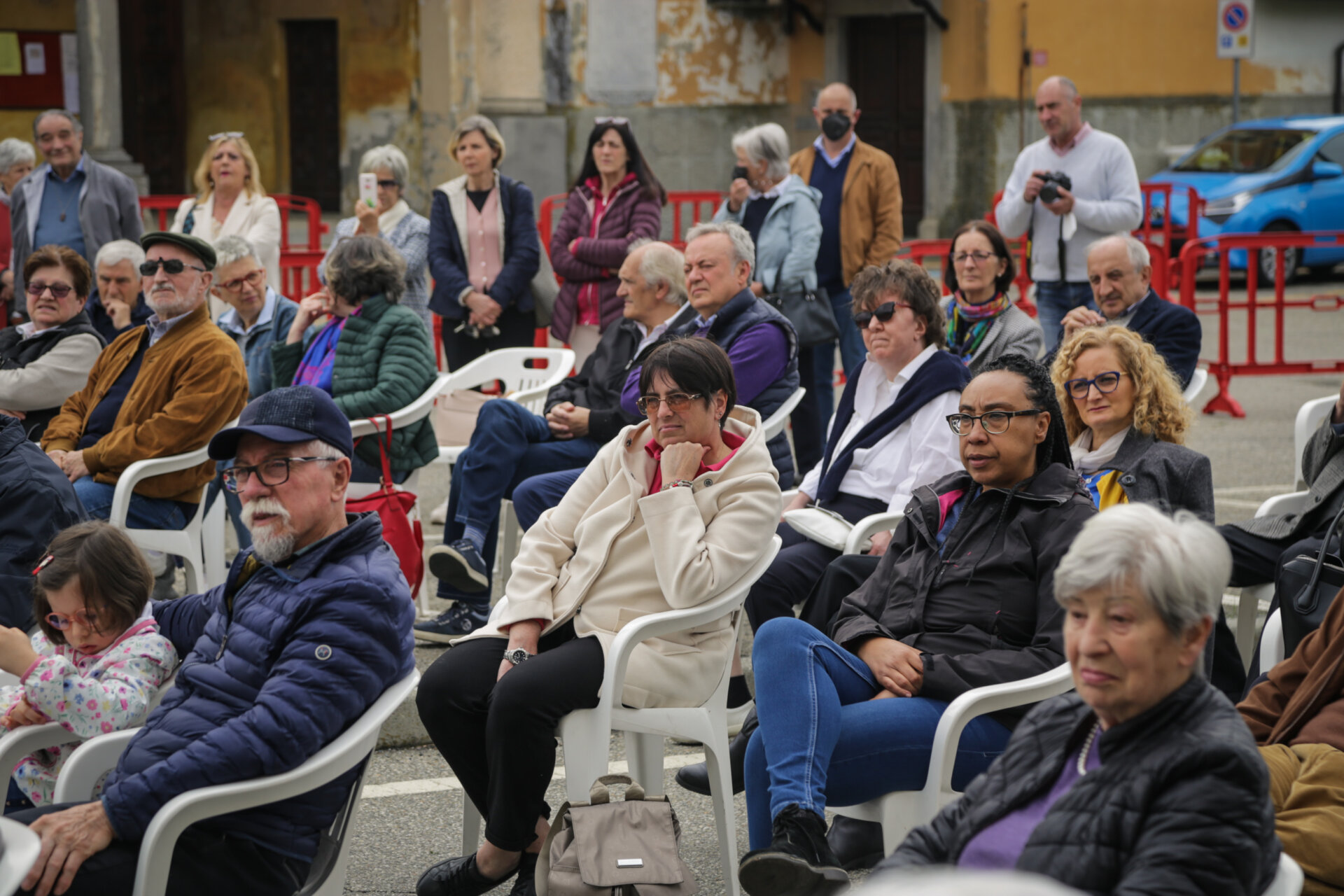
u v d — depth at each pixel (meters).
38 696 3.36
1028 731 2.60
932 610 3.63
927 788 3.36
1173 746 2.30
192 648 3.58
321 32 20.89
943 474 4.86
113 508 5.40
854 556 4.21
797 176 7.83
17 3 18.08
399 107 20.03
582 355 8.05
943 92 19.58
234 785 2.97
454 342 8.11
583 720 3.57
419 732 4.97
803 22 20.39
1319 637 3.29
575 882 3.14
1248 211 16.27
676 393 3.85
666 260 5.80
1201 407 10.44
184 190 21.58
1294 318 14.23
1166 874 2.20
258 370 6.54
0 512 4.13
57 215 8.56
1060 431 3.63
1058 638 3.40
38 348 6.25
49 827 2.94
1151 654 2.31
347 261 5.97
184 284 5.61
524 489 5.43
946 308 6.13
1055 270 8.03
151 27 21.09
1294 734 3.22
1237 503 7.52
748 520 3.79
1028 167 8.24
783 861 3.12
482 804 3.72
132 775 3.09
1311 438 4.83
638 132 19.31
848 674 3.52
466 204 8.04
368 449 5.85
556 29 18.66
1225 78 20.58
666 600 3.79
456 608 5.70
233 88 21.23
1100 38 19.81
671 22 19.44
